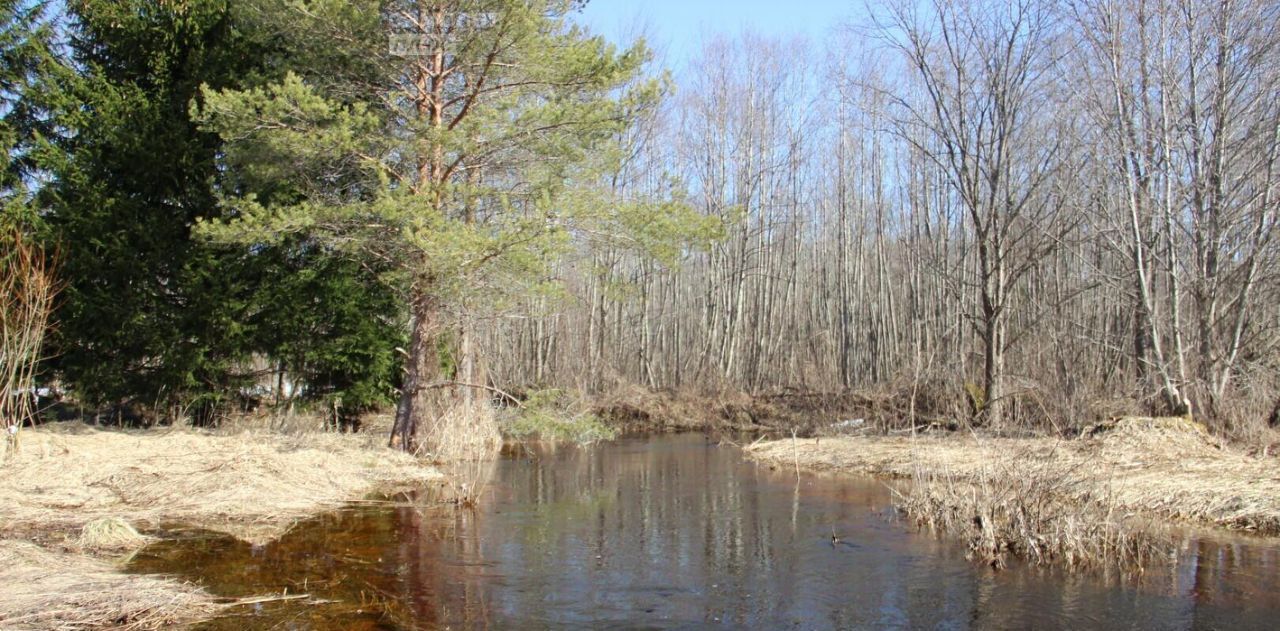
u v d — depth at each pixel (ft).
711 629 20.40
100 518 28.71
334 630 19.89
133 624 19.57
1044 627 20.30
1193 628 19.99
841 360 102.78
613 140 50.72
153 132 51.49
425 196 40.42
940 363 71.46
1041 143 71.20
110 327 50.26
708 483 44.86
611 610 21.88
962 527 30.48
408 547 28.66
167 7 52.47
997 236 59.82
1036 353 69.26
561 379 92.84
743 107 106.93
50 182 50.29
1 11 49.93
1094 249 75.97
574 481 45.75
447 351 56.24
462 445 50.01
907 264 104.32
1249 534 28.66
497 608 21.93
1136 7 51.60
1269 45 47.16
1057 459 35.96
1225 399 46.78
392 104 44.91
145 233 50.60
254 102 39.09
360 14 41.57
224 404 55.93
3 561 23.25
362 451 46.73
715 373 96.07
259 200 51.49
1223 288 50.67
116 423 56.54
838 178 116.06
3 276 42.27
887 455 48.93
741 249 103.14
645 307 105.09
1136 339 60.95
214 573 24.52
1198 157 49.08
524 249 39.93
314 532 30.42
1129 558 26.27
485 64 44.98
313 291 55.26
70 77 51.01
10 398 39.34
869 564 26.61
